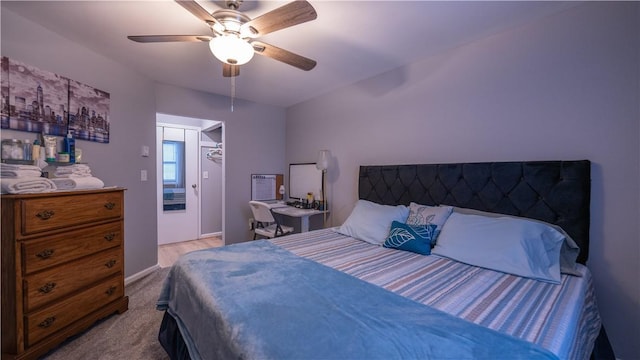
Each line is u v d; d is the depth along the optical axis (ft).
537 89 6.14
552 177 5.76
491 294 4.13
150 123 9.93
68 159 6.75
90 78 7.65
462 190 7.18
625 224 5.15
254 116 13.30
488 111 6.93
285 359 2.65
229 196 12.62
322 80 10.21
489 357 2.64
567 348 3.01
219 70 9.12
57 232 5.54
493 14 5.89
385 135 9.41
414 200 8.23
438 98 7.93
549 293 4.18
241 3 5.43
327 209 11.76
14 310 4.90
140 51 7.76
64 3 5.58
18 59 6.00
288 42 7.19
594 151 5.45
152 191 10.11
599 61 5.36
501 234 5.42
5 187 4.95
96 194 6.37
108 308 6.68
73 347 5.70
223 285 4.29
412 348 2.76
